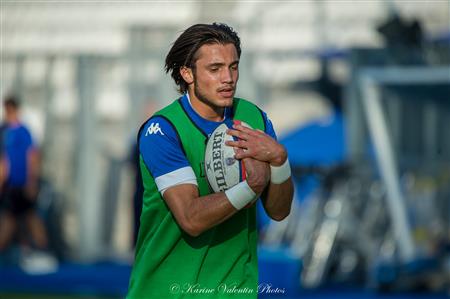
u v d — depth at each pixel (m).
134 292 14.63
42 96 46.66
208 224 13.64
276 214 14.59
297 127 47.88
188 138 14.20
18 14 51.84
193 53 14.08
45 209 46.00
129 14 51.06
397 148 37.38
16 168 43.16
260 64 45.41
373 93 36.06
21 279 40.03
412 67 38.53
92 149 45.56
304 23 48.75
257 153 13.72
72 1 51.53
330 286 36.31
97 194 45.56
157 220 14.60
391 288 35.34
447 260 36.97
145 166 14.47
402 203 35.72
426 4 49.00
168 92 43.91
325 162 42.75
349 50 39.75
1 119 46.94
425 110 38.94
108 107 45.50
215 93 13.98
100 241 45.47
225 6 49.94
